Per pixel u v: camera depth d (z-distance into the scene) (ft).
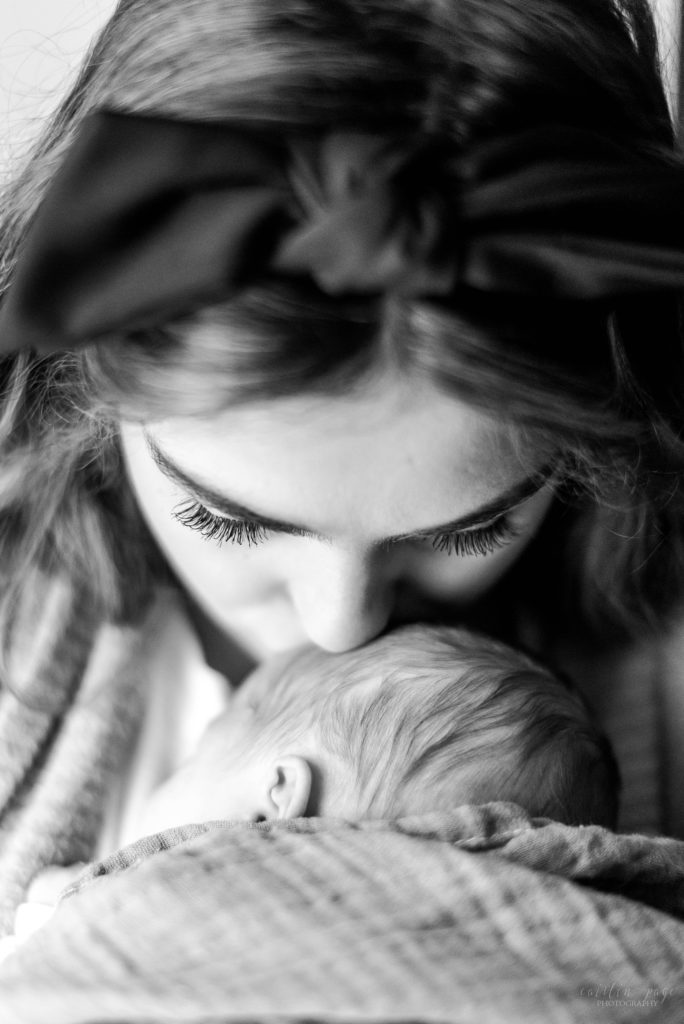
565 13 2.25
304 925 1.97
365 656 2.61
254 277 1.84
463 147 1.92
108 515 3.05
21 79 3.36
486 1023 1.95
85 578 3.11
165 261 1.84
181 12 2.23
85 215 1.88
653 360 2.45
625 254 1.87
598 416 2.07
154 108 2.10
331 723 2.54
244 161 1.84
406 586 2.55
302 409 1.91
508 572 3.01
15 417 2.80
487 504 2.14
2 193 2.84
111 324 1.89
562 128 1.97
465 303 1.88
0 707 3.09
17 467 2.93
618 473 2.42
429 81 1.98
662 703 3.34
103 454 2.85
